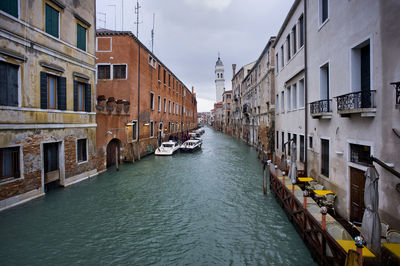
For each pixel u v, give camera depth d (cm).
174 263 523
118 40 1712
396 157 448
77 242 600
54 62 946
